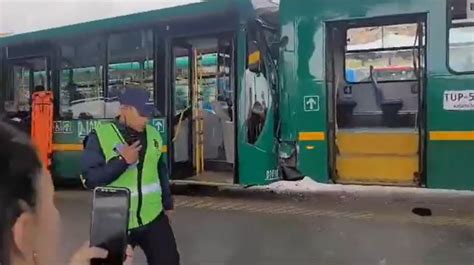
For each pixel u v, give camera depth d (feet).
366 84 26.45
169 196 13.07
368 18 25.72
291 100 27.25
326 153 26.63
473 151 23.82
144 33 30.86
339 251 19.65
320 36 26.66
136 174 12.21
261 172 27.55
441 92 24.35
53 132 33.30
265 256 19.26
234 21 27.94
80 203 29.32
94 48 32.42
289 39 27.27
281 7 27.45
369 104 26.45
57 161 33.14
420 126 24.91
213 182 28.94
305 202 28.71
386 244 20.36
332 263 18.30
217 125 29.89
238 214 26.02
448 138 24.23
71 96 33.04
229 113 29.12
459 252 19.12
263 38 27.86
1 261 3.43
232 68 28.45
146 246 12.59
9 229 3.46
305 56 26.94
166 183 13.04
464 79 23.94
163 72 30.30
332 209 26.86
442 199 28.68
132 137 12.22
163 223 12.71
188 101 30.27
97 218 8.59
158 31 30.42
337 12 26.32
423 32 24.91
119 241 8.39
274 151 27.55
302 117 27.04
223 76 29.17
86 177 11.96
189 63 30.12
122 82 31.42
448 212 25.61
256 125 27.61
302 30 27.02
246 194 31.17
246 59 27.55
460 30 24.04
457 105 24.08
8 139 3.55
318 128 26.73
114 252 8.23
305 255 19.29
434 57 24.50
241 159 27.78
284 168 27.43
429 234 21.65
